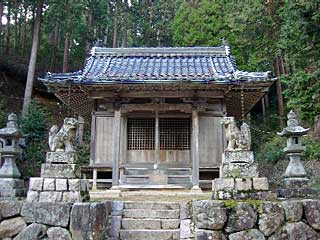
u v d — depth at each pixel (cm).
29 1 2398
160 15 3653
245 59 2619
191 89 1366
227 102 1548
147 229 777
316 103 1203
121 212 816
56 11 2419
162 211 813
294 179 901
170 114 1473
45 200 738
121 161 1444
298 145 934
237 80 1288
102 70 1481
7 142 941
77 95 1467
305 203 666
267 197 723
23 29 3197
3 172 915
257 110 2930
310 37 1206
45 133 2136
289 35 1276
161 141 1469
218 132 1453
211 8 2764
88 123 2555
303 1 1148
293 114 973
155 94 1395
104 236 723
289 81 1275
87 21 3111
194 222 694
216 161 1430
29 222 670
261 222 642
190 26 2803
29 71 2252
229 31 2653
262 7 2142
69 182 751
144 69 1498
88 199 801
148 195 1185
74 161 782
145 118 1488
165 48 1706
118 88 1346
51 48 3188
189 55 1686
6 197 869
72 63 3269
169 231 758
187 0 3014
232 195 723
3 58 2803
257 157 2173
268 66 2603
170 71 1459
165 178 1411
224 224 639
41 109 2211
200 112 1459
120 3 3494
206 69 1492
